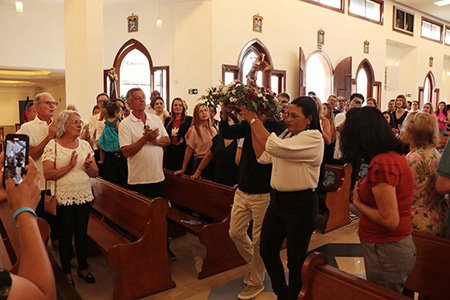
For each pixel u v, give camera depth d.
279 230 2.30
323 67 10.22
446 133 7.21
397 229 1.63
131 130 3.33
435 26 14.91
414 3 12.54
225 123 2.59
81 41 6.24
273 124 2.51
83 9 6.17
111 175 4.41
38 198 0.85
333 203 4.30
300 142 2.09
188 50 7.70
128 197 3.11
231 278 3.11
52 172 2.75
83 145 2.95
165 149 4.59
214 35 7.49
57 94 14.02
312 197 2.20
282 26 8.82
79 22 6.23
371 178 1.63
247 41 8.09
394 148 1.65
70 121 2.82
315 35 9.66
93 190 3.85
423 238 1.85
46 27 9.46
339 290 1.42
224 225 3.19
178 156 4.50
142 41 8.88
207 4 7.44
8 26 9.00
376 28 11.72
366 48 11.37
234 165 3.73
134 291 2.78
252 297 2.75
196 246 3.86
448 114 7.66
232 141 3.70
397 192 1.62
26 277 0.70
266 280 3.04
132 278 2.77
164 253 2.90
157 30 8.67
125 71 9.34
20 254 0.74
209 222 3.80
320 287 1.48
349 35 10.72
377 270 1.68
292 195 2.18
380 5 11.87
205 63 7.54
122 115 4.76
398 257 1.63
